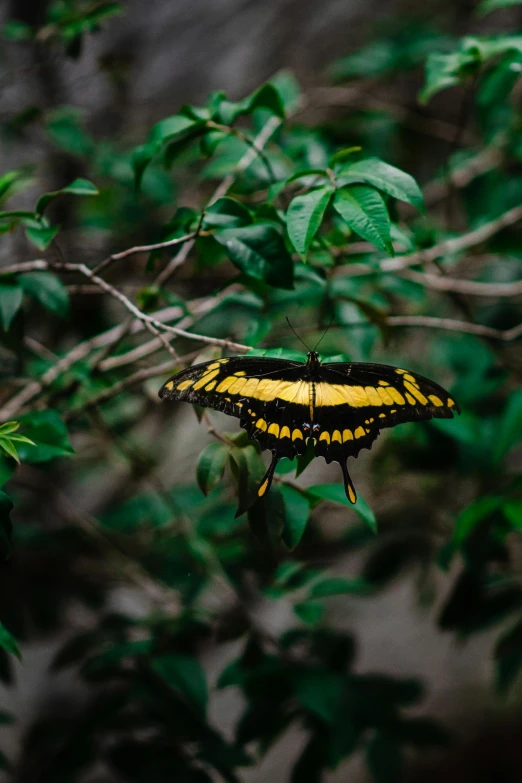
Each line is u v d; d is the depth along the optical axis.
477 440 1.03
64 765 0.97
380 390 0.87
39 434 0.91
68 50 1.10
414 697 1.00
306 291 0.98
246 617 1.02
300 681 0.97
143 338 1.12
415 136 1.24
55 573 1.10
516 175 1.14
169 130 0.92
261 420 0.86
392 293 1.11
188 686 0.96
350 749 0.96
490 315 1.17
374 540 1.12
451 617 1.03
